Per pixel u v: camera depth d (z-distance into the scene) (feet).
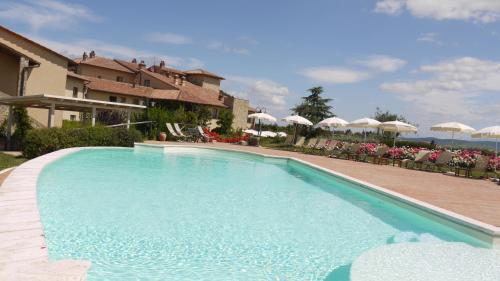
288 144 101.86
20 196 20.89
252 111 189.57
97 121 88.69
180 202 29.30
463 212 25.80
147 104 131.03
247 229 23.11
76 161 47.88
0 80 80.28
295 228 24.08
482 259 16.80
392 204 30.81
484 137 68.59
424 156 63.31
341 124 90.38
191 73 169.89
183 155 66.69
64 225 21.12
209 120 132.67
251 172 51.13
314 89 168.76
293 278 16.28
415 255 16.96
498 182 48.44
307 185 42.04
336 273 17.07
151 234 20.65
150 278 15.07
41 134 48.67
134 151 63.62
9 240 14.12
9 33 82.53
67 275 11.48
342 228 24.70
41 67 87.56
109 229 20.93
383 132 137.59
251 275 16.24
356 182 37.60
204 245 19.60
